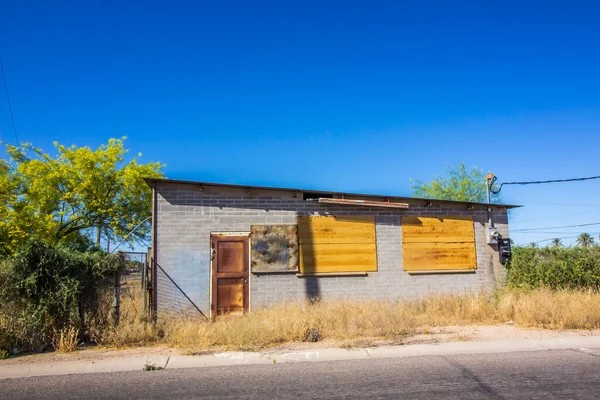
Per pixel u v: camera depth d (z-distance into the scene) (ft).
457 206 47.80
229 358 26.66
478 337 31.01
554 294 41.37
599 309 35.14
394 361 25.29
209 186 43.04
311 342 30.14
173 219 42.47
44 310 29.40
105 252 33.47
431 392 19.36
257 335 30.45
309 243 44.11
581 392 19.01
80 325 30.89
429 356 26.37
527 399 18.24
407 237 46.21
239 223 43.27
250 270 42.88
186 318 38.86
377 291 44.83
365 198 45.96
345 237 44.88
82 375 23.75
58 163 74.38
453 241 47.19
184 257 42.11
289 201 44.29
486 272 47.60
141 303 37.70
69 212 74.02
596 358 25.12
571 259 45.88
